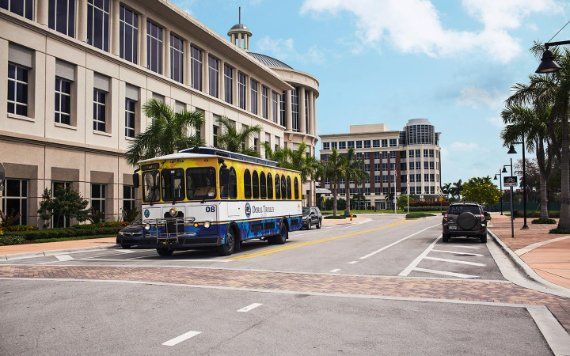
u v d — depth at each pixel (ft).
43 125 101.30
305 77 269.23
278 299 31.07
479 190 268.21
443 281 38.29
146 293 33.22
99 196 117.08
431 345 21.17
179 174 57.47
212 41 165.68
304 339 22.06
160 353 20.03
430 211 360.07
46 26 102.78
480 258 55.06
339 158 226.38
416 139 469.57
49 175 101.45
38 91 100.48
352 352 20.15
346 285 36.45
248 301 30.45
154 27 141.69
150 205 58.03
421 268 46.37
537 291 33.94
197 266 48.11
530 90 90.94
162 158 58.03
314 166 183.62
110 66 120.37
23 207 97.81
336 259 54.24
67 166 106.11
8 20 94.63
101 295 32.60
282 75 256.11
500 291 33.91
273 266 48.01
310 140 276.82
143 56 134.31
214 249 68.49
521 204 291.79
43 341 21.81
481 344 21.33
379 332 23.25
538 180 256.11
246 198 64.03
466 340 21.94
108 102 120.37
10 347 20.93
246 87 199.62
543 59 50.24
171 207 57.26
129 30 131.03
